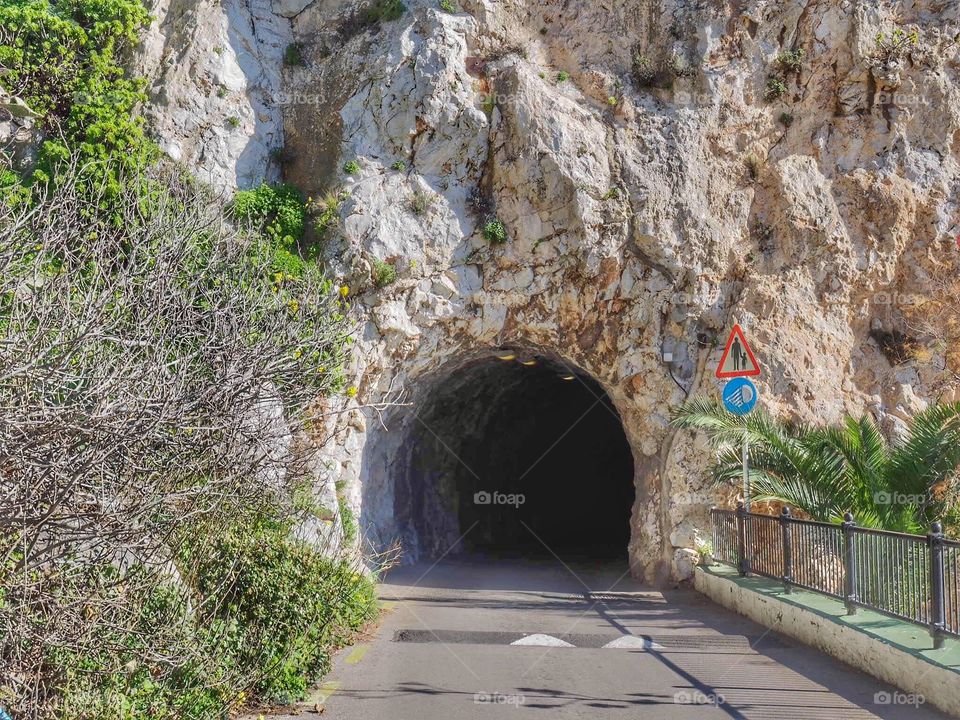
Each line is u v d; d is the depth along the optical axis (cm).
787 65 1648
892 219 1593
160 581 632
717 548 1437
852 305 1595
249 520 802
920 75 1636
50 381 494
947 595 760
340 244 1556
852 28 1631
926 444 1178
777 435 1288
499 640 1034
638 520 1652
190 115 1645
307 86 1708
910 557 828
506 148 1602
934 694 718
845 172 1628
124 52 1673
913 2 1656
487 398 2298
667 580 1542
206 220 870
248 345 683
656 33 1680
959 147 1644
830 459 1244
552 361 2009
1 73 1467
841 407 1545
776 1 1653
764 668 872
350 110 1634
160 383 562
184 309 670
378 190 1580
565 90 1652
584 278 1603
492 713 711
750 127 1645
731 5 1666
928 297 1592
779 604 1065
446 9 1673
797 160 1631
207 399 611
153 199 910
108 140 1470
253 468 671
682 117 1645
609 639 1041
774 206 1616
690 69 1659
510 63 1645
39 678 522
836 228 1595
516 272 1600
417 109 1612
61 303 535
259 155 1667
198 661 638
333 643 955
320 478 1144
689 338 1598
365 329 1545
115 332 600
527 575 1748
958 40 1647
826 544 1015
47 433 480
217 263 825
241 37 1711
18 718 486
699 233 1602
